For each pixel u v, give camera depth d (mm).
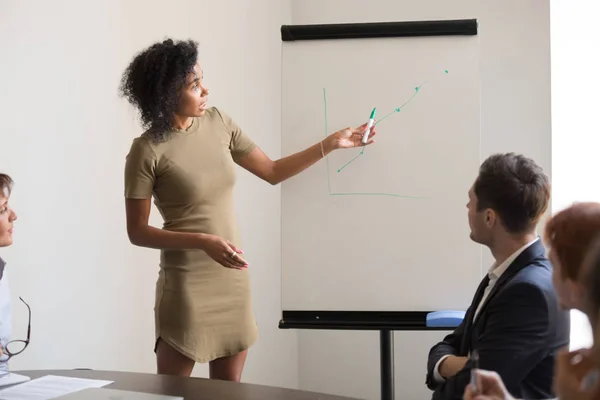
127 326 2936
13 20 2438
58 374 1715
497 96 3303
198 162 2211
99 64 2777
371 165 2465
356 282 2467
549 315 1629
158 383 1585
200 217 2229
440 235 2434
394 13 3469
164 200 2223
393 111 2471
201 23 3193
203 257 2229
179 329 2199
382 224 2459
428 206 2441
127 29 2891
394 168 2457
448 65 2453
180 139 2197
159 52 2139
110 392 1479
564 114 3270
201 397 1449
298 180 2494
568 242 1143
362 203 2467
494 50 3305
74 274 2686
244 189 3420
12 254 2449
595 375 865
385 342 2463
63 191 2635
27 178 2498
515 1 3279
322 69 2510
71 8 2648
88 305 2744
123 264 2914
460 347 1982
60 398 1438
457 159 2436
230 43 3348
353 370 3635
